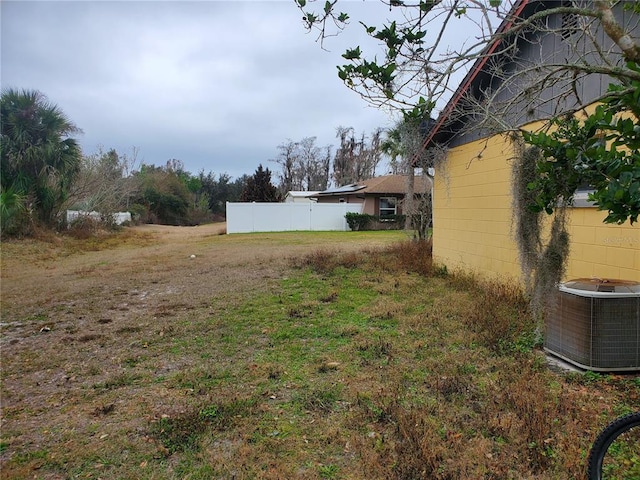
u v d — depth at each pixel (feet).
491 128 10.89
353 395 10.12
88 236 54.70
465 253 23.97
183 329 16.30
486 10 6.67
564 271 12.16
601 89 13.53
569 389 10.07
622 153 5.78
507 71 16.85
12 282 27.32
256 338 14.97
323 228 78.18
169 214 125.90
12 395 10.77
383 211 79.77
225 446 8.12
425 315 16.92
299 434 8.46
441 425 8.55
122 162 87.56
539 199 7.33
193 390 10.78
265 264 32.83
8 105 44.14
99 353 13.89
